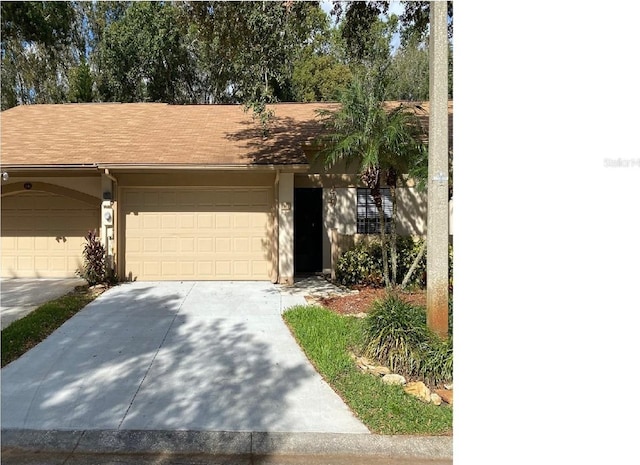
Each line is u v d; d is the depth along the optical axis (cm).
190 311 782
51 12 2164
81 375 526
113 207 1016
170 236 1041
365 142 852
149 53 2328
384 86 952
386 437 405
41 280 1053
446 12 526
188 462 374
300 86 2331
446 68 528
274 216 1044
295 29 684
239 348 613
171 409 450
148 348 610
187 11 688
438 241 533
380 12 890
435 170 529
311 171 1177
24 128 1217
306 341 622
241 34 667
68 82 2531
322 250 1186
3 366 549
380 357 545
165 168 966
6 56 2384
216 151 1053
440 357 510
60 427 418
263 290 952
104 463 371
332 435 407
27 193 1075
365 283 1030
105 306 808
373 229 1188
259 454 386
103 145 1095
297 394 484
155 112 1390
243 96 743
